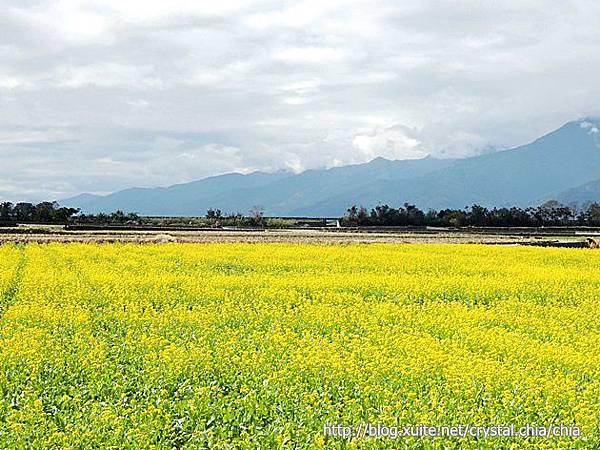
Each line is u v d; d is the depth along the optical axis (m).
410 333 18.88
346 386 13.41
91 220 115.00
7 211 116.19
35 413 11.64
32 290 25.75
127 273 31.30
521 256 45.62
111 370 14.26
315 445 10.52
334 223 123.50
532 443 11.02
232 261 38.91
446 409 11.94
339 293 26.08
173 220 123.00
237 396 12.99
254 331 17.89
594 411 12.05
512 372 14.05
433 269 36.44
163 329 18.67
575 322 21.56
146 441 10.61
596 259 44.19
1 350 15.82
